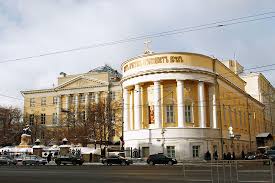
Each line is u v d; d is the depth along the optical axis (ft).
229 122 205.98
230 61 290.56
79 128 229.25
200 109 176.14
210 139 175.94
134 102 182.29
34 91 300.40
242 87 257.14
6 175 87.10
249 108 261.03
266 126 319.88
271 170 51.83
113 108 238.27
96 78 274.36
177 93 173.27
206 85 185.06
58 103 286.66
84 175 83.56
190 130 170.40
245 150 235.61
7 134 277.44
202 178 66.39
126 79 186.50
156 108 172.96
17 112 289.53
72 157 156.97
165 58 174.19
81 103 276.00
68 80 287.69
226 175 57.62
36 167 127.13
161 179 67.67
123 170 99.19
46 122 291.38
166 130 169.48
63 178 76.69
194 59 176.65
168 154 168.45
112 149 199.72
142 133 174.40
